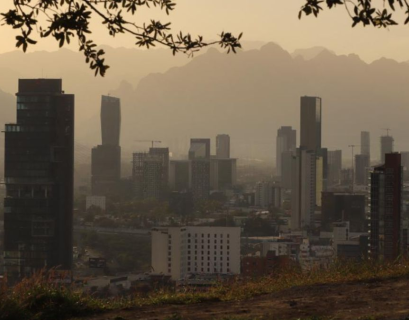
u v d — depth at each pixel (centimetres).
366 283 2931
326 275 3212
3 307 2494
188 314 2517
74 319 2544
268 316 2411
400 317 2289
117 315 2567
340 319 2314
